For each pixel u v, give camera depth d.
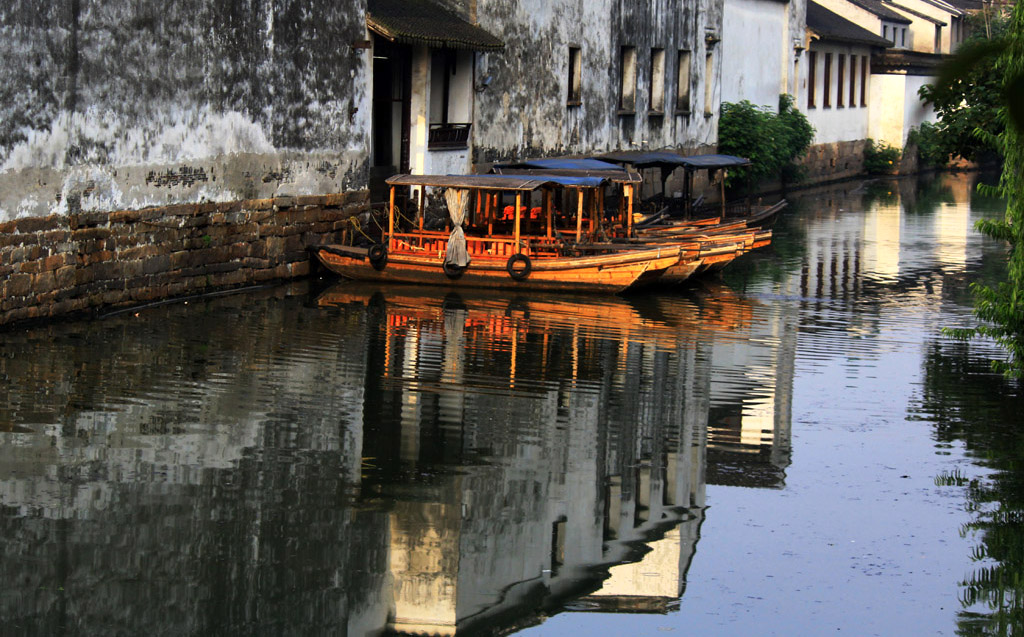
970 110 15.24
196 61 17.58
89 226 15.67
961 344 16.47
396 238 22.09
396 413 11.80
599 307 19.02
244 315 16.97
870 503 9.52
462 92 25.28
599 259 19.94
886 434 11.60
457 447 10.73
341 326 16.44
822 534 8.82
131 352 13.95
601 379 13.71
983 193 11.78
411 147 24.02
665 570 8.05
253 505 8.95
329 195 21.28
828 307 19.55
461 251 20.33
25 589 7.22
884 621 7.24
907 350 15.94
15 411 11.13
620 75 31.92
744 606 7.46
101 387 12.20
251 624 6.91
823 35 46.16
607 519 9.03
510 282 20.44
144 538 8.16
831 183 48.38
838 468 10.48
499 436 11.14
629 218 23.39
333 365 13.86
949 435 11.59
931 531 8.89
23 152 14.20
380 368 13.80
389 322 16.91
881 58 52.72
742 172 38.16
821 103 47.81
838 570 8.11
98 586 7.33
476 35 24.20
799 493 9.76
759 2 41.41
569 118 29.33
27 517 8.41
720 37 38.06
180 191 17.52
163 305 17.30
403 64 23.88
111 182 15.99
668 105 34.75
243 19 18.55
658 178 34.09
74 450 10.05
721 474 10.22
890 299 20.50
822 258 26.02
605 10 30.77
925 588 7.78
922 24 58.25
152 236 17.06
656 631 7.03
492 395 12.75
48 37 14.50
